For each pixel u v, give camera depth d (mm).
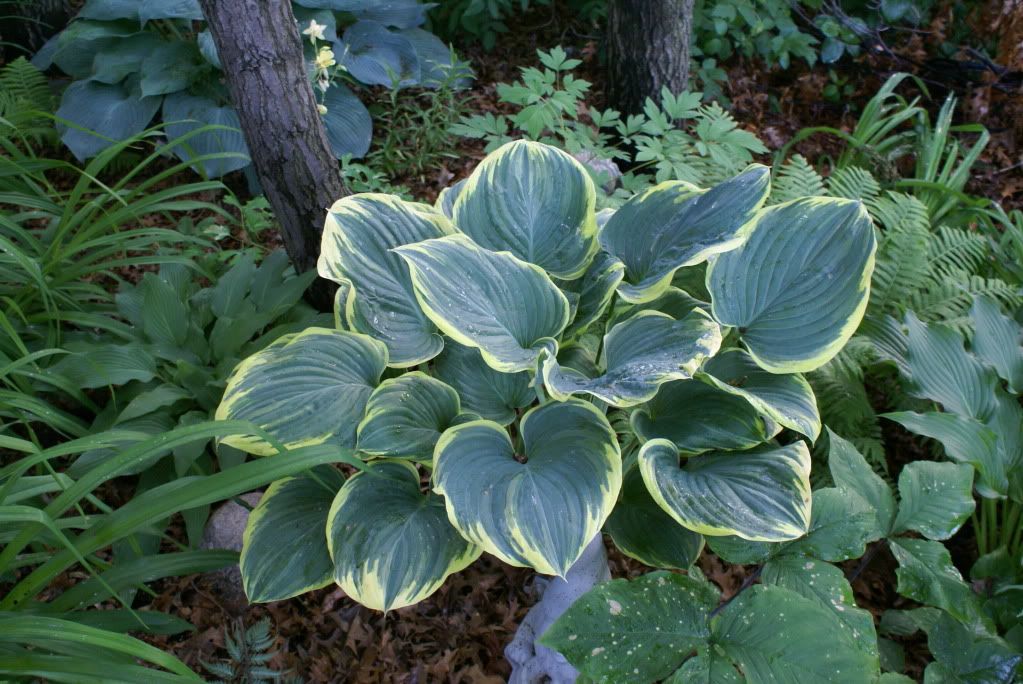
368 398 1104
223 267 1940
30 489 1109
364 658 1382
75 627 885
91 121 2238
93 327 1736
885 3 2818
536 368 1009
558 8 3102
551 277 1201
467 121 2107
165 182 2287
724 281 1121
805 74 2947
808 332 1093
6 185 1769
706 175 2098
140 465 1410
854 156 2311
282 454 947
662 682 1118
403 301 1189
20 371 1414
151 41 2314
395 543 1021
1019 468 1367
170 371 1597
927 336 1421
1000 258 1972
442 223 1219
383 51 2375
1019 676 1134
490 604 1476
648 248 1189
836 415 1619
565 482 986
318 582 1053
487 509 959
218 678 1310
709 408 1104
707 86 2727
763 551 1115
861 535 1112
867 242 1096
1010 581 1348
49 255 1646
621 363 1085
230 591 1433
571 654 1005
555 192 1223
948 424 1292
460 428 1037
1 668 889
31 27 2699
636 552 1115
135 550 1171
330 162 1575
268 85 1428
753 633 997
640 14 2336
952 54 2826
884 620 1360
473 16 2812
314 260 1679
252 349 1622
